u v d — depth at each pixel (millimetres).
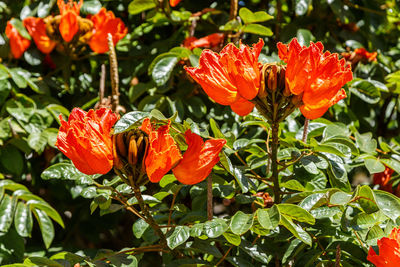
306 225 1569
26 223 1820
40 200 1858
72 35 1916
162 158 1386
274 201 1549
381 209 1433
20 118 1890
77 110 1411
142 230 1600
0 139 1911
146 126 1388
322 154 1541
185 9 2199
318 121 1727
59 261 1503
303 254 1568
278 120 1458
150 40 2242
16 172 1938
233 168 1499
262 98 1438
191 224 1604
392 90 1935
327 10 2076
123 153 1408
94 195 1549
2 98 1905
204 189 1642
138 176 1430
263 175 1678
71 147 1383
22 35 1962
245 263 1530
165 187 1595
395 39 2289
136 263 1481
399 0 2176
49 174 1535
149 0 1912
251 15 1847
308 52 1394
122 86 2105
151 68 1855
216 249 1533
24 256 1890
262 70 1431
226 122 1883
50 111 1930
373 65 1962
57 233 2154
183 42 1955
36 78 2021
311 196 1488
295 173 1580
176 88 2053
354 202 1466
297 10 1920
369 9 2062
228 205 2014
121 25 1968
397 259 1380
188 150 1417
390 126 2512
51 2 1999
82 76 2125
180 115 1872
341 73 1394
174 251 1551
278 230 1546
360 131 2020
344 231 1527
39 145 1880
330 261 1527
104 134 1392
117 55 2125
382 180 1780
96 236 2107
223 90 1423
